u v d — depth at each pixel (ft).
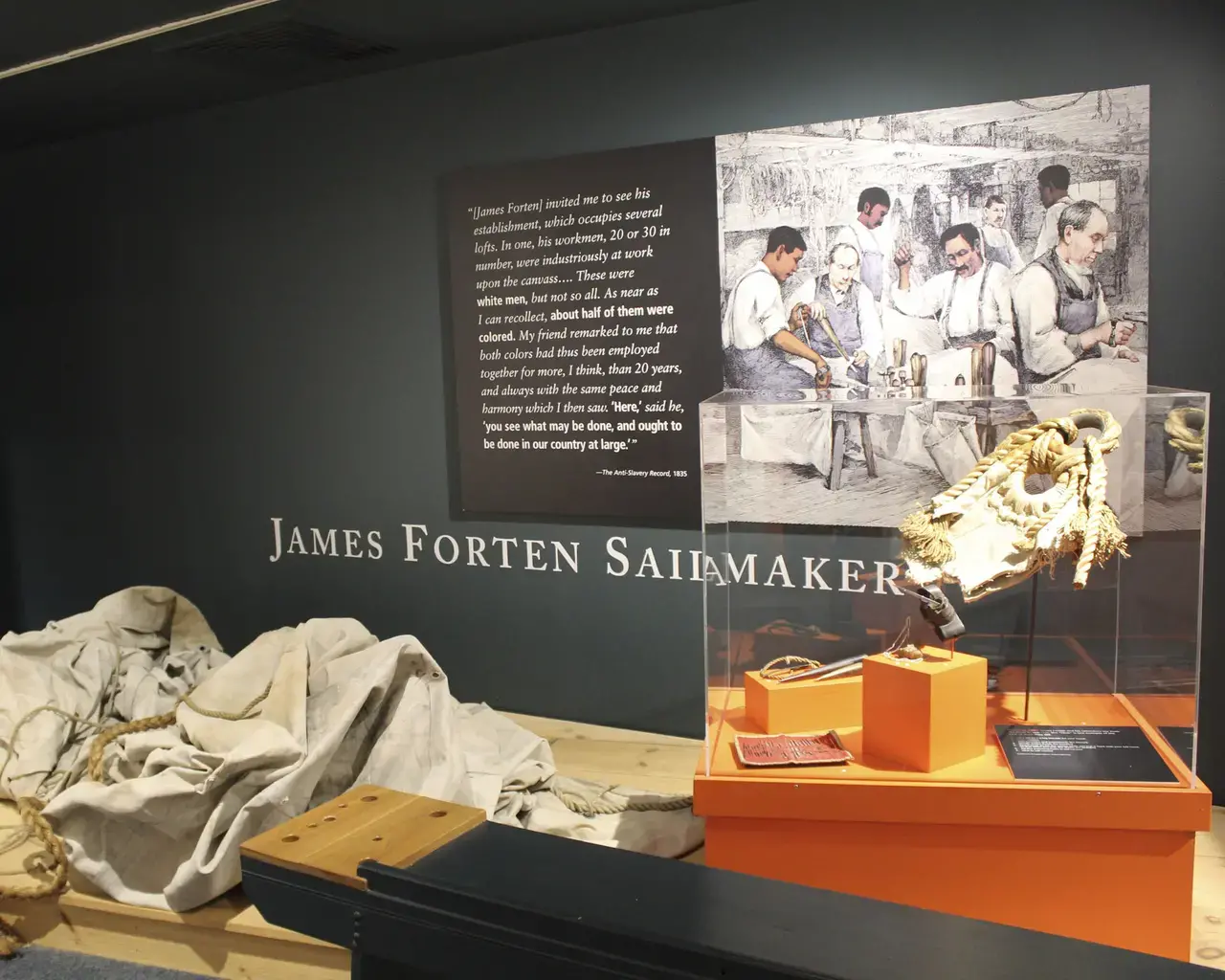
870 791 6.77
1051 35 8.40
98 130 12.65
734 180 9.50
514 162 10.46
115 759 8.32
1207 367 8.30
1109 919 6.66
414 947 4.73
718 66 9.51
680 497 10.19
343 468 11.93
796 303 9.43
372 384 11.60
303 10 9.18
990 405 7.49
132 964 7.52
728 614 8.10
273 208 11.82
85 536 13.75
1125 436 7.22
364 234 11.37
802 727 7.73
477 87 10.53
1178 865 6.52
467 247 10.75
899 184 8.95
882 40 8.92
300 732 7.86
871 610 8.05
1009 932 4.23
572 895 4.53
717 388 9.87
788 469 7.95
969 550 7.07
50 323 13.47
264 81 11.10
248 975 7.23
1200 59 8.02
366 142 11.18
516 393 10.78
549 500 10.80
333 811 5.51
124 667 9.73
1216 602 8.54
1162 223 8.28
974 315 8.84
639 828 8.29
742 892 4.58
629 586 10.62
